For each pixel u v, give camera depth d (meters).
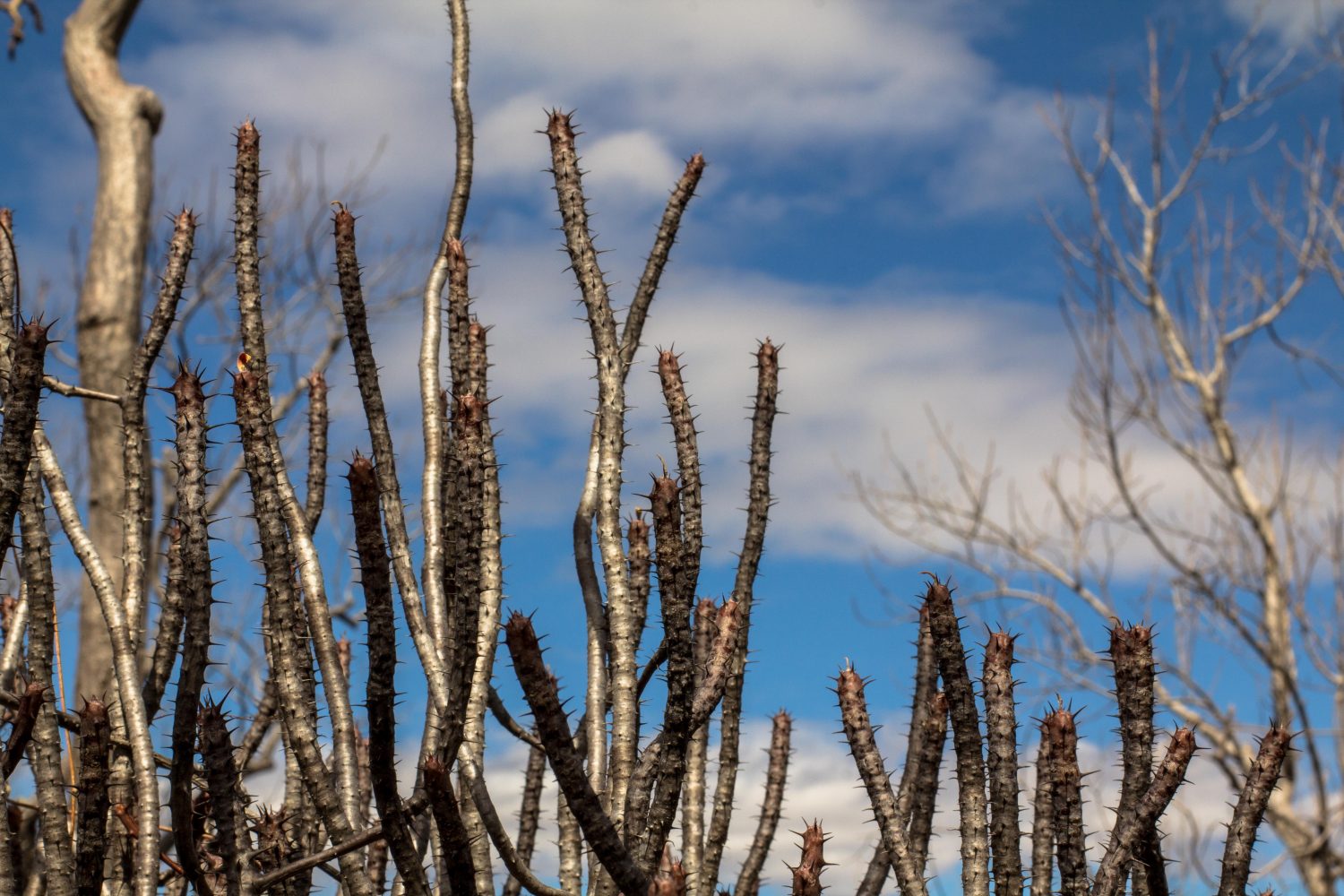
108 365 7.97
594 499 2.50
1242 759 11.48
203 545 1.86
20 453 1.79
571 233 2.38
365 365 2.34
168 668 2.23
